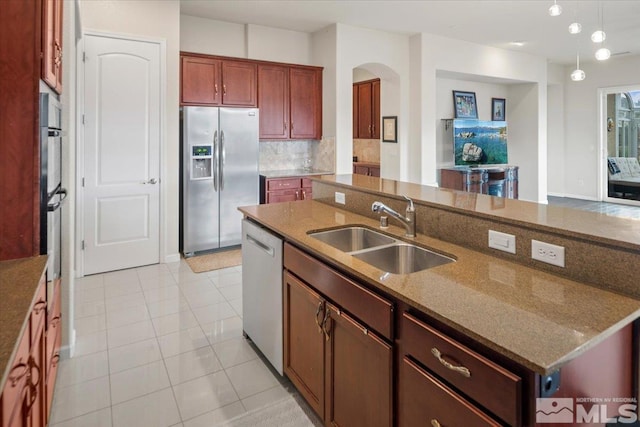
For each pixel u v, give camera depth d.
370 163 7.41
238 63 5.20
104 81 4.05
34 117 1.68
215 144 4.82
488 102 8.20
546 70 7.93
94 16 3.96
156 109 4.35
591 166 8.67
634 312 1.18
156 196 4.43
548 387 0.99
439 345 1.21
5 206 1.67
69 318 2.55
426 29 5.88
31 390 1.34
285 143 6.04
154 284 3.87
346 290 1.64
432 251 1.87
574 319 1.14
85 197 4.04
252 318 2.66
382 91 6.57
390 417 1.43
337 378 1.74
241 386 2.31
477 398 1.09
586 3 4.90
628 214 7.15
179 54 4.59
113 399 2.18
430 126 6.26
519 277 1.47
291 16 5.26
